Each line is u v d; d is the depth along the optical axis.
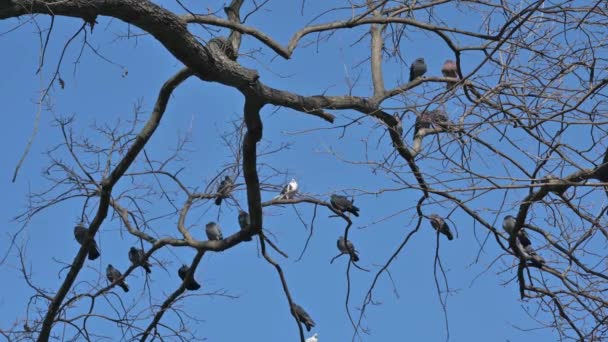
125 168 14.16
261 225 14.89
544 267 13.54
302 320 17.00
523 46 11.90
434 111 11.91
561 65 11.60
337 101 13.83
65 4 10.76
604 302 12.49
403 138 11.83
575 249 12.35
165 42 11.88
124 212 15.56
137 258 16.08
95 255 17.03
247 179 14.19
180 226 15.40
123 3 11.14
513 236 13.38
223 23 13.24
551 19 11.94
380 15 14.41
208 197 15.60
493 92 11.34
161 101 13.76
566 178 11.74
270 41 13.45
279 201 15.45
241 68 12.53
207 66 12.27
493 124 10.99
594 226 11.97
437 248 14.41
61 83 11.24
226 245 15.08
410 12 13.52
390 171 10.99
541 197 12.20
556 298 13.26
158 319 15.49
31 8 10.45
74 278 14.73
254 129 13.56
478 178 10.57
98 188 15.03
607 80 10.84
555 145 11.42
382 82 14.73
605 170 11.52
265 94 12.98
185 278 15.47
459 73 13.89
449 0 13.39
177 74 13.46
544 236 13.76
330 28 13.95
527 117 11.09
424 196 13.88
